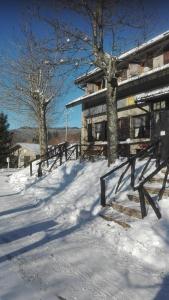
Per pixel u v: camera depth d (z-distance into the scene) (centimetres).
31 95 2520
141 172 1073
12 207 1176
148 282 546
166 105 1741
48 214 1034
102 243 730
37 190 1446
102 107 2492
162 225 693
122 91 2192
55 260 645
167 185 898
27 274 582
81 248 703
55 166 1967
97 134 2570
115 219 809
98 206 955
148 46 1877
